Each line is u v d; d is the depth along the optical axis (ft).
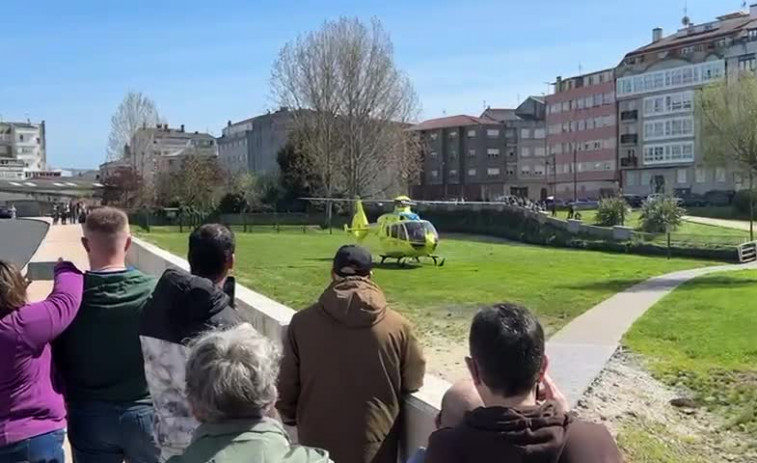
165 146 407.03
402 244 100.01
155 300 10.65
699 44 302.66
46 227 141.18
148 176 311.27
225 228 12.00
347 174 225.15
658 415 29.19
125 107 325.01
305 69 225.15
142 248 57.41
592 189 356.38
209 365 6.90
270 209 241.96
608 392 31.68
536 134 397.60
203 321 10.37
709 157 202.28
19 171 487.20
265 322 18.48
